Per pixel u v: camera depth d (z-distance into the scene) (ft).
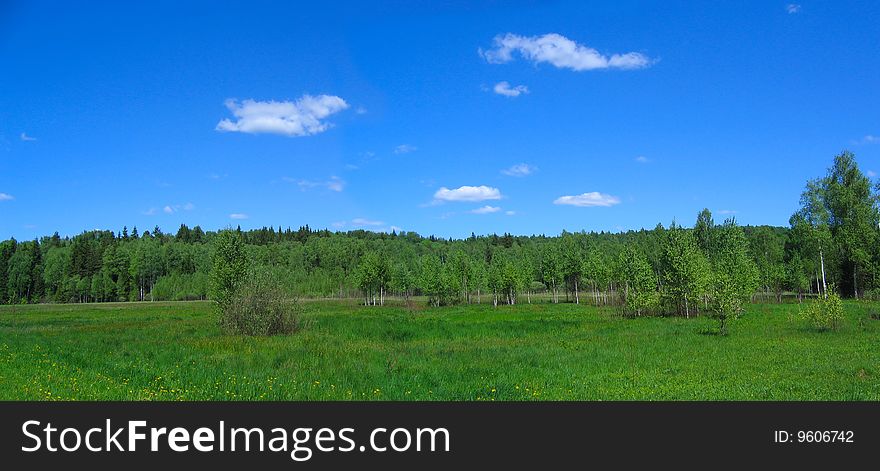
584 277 261.24
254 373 58.85
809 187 218.79
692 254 152.05
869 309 144.66
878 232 199.62
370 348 86.33
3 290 367.25
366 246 506.48
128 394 48.42
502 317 167.22
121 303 345.92
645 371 60.95
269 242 594.65
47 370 58.95
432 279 260.83
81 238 412.57
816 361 65.10
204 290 394.93
